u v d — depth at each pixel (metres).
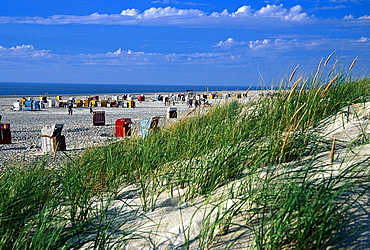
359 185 2.12
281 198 2.06
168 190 3.15
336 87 4.66
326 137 3.48
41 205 2.96
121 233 2.35
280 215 1.81
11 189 2.99
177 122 5.17
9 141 13.05
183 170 3.18
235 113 4.89
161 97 52.88
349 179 2.14
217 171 2.92
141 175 3.40
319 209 1.81
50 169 3.67
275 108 4.04
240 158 3.04
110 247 2.13
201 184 2.94
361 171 2.26
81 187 3.06
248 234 2.02
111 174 3.55
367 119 3.76
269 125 3.75
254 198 2.23
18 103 33.44
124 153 4.13
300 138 3.27
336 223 1.81
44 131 10.61
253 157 3.17
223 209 2.31
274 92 4.79
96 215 2.80
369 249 1.60
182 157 3.41
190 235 2.20
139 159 3.83
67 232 2.32
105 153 4.23
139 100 51.78
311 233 1.76
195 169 3.14
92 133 15.73
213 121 4.46
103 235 2.16
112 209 2.90
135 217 2.66
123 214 2.77
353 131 3.49
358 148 2.91
